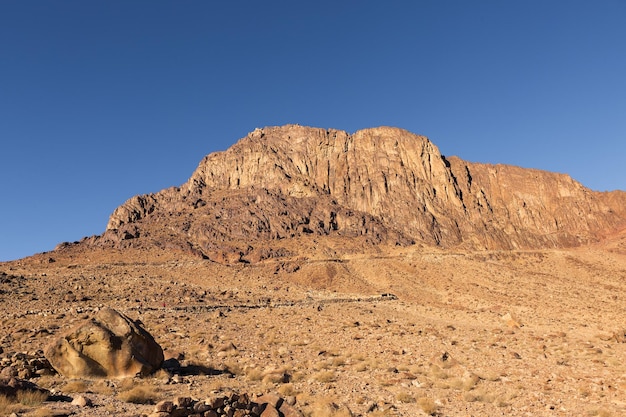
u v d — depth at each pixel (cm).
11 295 5516
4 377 1465
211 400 1366
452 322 5056
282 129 19162
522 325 4934
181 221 14062
